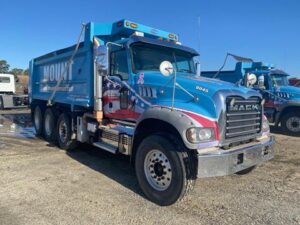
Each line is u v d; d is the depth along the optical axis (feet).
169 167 15.85
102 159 25.45
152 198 16.56
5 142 31.63
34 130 40.34
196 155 15.11
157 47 21.62
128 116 20.63
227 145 16.19
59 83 29.53
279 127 46.50
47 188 18.31
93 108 24.17
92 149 29.09
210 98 16.10
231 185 19.38
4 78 78.18
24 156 25.81
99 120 22.90
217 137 15.79
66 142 27.78
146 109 17.71
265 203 16.63
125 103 20.81
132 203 16.42
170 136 15.96
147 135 17.78
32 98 38.11
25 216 14.62
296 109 41.14
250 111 17.78
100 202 16.43
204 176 14.94
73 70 27.12
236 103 16.55
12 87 79.61
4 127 42.80
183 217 14.84
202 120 15.55
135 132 17.88
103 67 20.25
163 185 16.22
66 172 21.61
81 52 25.43
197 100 16.55
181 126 15.10
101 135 22.41
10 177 20.15
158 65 21.33
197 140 14.96
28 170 21.81
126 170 22.38
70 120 27.55
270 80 44.21
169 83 18.10
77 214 14.94
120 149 19.75
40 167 22.67
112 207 15.84
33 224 13.88
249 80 21.54
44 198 16.80
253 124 18.04
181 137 15.08
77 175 20.98
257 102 18.42
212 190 18.47
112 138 20.85
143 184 17.03
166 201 15.90
